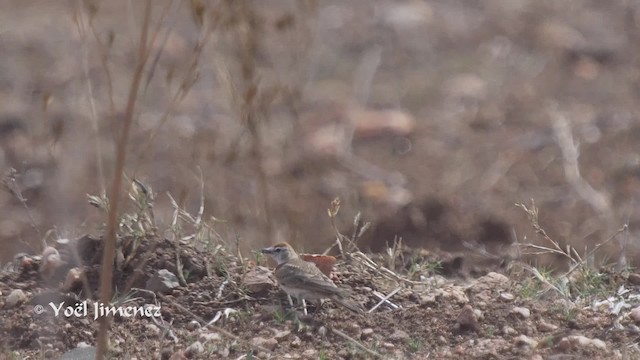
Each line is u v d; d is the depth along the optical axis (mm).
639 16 20359
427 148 16375
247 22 11641
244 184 14086
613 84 18172
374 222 13586
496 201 14398
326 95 17828
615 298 8789
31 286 8828
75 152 15477
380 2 21312
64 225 11625
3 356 7934
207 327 8305
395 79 18625
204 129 15711
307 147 15688
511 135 16672
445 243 13438
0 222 13820
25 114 16797
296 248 11914
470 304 8633
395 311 8539
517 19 20562
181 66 17906
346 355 7922
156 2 19625
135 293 8656
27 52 18906
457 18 20734
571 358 7727
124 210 9453
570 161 15539
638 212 13961
